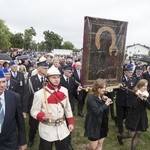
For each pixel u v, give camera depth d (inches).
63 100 195.5
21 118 169.8
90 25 311.1
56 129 191.8
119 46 348.5
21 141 169.3
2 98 160.6
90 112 223.9
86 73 316.2
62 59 631.8
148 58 772.0
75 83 303.4
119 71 350.3
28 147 278.7
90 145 230.2
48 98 191.8
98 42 322.3
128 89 312.7
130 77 338.3
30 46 3403.1
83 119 384.5
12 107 162.6
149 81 403.9
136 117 258.4
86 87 315.0
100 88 223.5
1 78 153.3
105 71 334.3
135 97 258.8
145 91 256.4
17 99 167.0
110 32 334.6
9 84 283.6
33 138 280.2
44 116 187.3
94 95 224.4
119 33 346.6
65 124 197.6
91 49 316.5
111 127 356.5
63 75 295.6
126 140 318.0
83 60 313.4
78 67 398.3
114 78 345.1
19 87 298.0
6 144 161.9
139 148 302.4
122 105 319.9
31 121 270.5
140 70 343.0
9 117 160.6
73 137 317.1
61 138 192.1
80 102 391.5
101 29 323.9
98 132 222.8
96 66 324.5
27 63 624.4
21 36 3400.6
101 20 322.0
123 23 348.8
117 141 313.9
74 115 400.2
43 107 192.1
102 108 218.1
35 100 192.9
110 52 337.7
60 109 193.2
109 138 320.5
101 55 327.9
